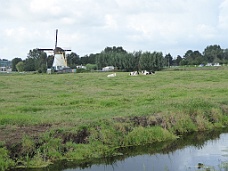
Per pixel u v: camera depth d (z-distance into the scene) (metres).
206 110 20.05
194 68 79.62
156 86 36.16
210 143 16.25
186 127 18.19
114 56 97.94
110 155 14.34
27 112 19.42
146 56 87.44
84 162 13.61
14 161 12.87
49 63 109.75
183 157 14.01
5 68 165.62
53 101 23.72
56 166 13.08
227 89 29.84
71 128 14.98
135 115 17.67
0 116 16.73
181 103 20.47
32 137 13.84
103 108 21.06
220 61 122.50
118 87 35.94
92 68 106.38
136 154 14.66
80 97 26.47
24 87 36.94
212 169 12.20
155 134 16.52
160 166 12.91
